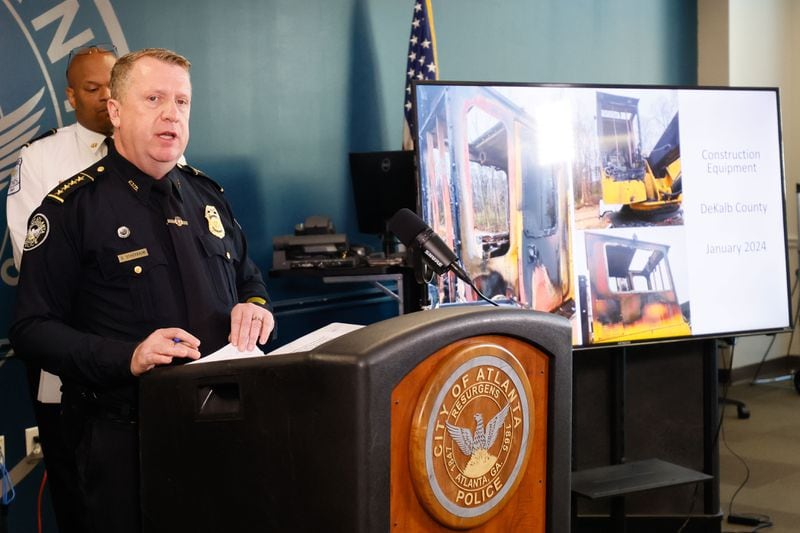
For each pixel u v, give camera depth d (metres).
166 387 1.15
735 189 3.31
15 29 3.34
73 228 1.83
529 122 3.03
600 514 3.47
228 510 1.09
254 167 4.13
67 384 1.85
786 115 6.90
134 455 1.71
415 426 1.02
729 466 4.64
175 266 1.88
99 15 3.59
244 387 1.06
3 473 3.23
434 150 2.90
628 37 6.07
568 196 3.06
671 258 3.21
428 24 4.44
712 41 6.54
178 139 1.85
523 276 2.99
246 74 4.09
